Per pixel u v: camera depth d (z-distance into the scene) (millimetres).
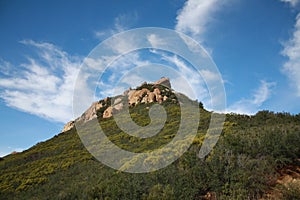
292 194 15281
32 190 23922
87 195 17812
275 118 31703
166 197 15359
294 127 23828
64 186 22484
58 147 39594
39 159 35531
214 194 16297
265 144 19953
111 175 21078
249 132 24328
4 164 37469
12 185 26172
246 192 15500
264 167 17578
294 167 18859
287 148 19359
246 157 18797
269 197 15664
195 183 16766
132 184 17484
